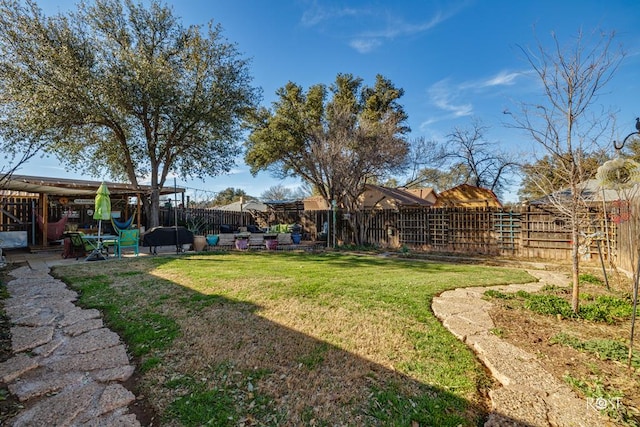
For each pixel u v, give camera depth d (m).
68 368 2.74
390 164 14.72
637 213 6.09
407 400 2.32
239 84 14.72
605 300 4.79
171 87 12.45
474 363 2.86
